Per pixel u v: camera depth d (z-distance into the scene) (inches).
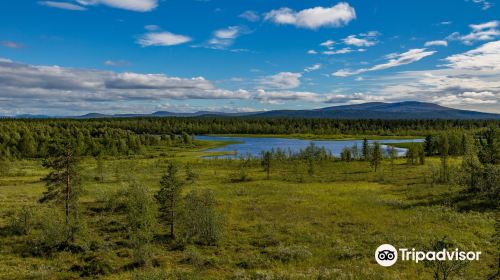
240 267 1039.6
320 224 1507.1
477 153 2389.3
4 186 2576.3
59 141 1349.7
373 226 1451.8
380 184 2652.6
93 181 2824.8
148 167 3757.4
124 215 1663.4
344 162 4192.9
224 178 3075.8
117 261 1069.8
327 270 986.1
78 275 968.9
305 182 2832.2
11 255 1121.4
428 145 4877.0
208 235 1290.6
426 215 1603.1
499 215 1469.0
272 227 1462.8
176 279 916.6
